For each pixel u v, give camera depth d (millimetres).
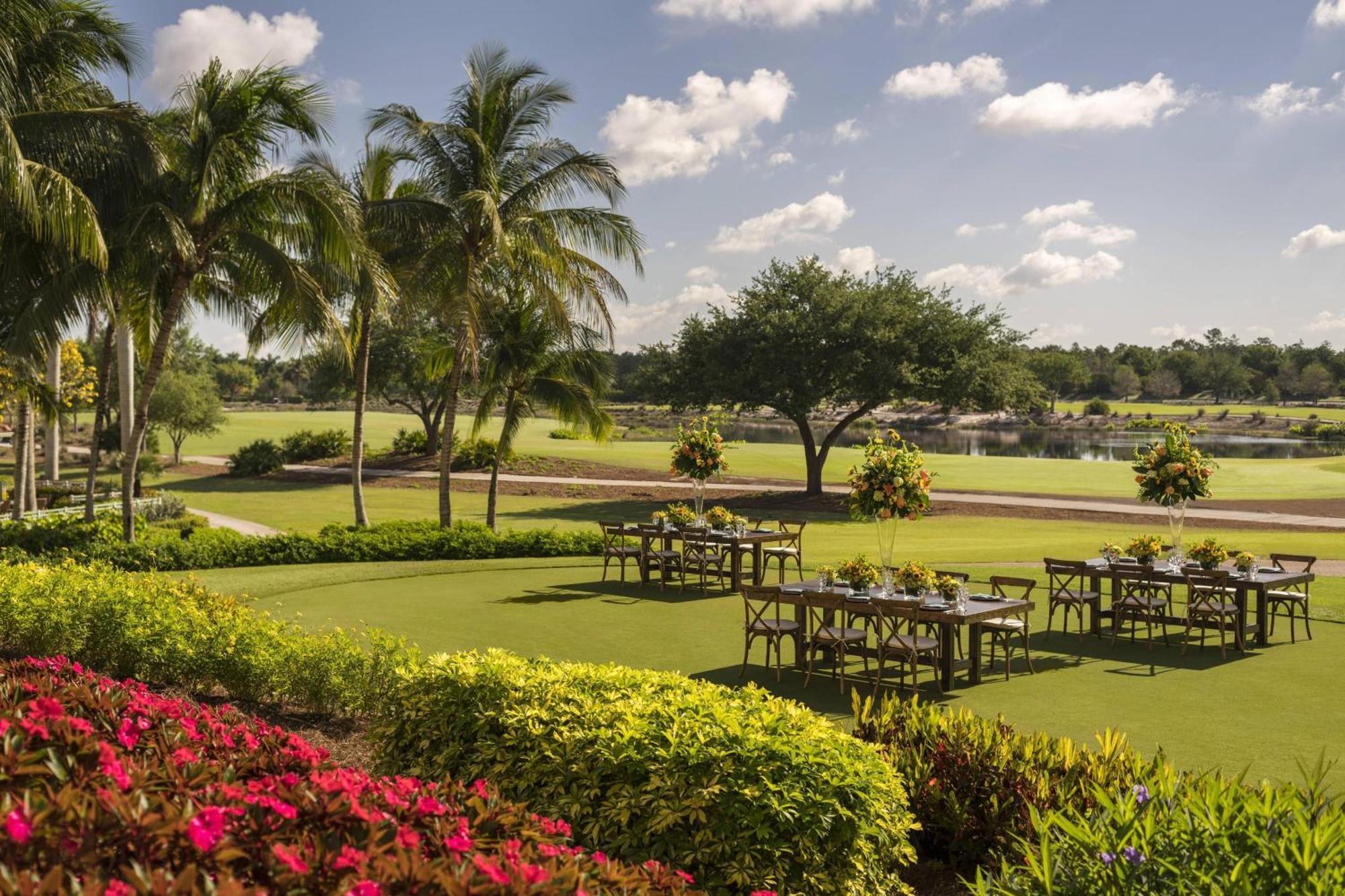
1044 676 8844
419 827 2564
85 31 14531
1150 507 29766
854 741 4293
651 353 35250
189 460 48312
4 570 8242
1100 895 2504
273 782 2656
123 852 1976
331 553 16094
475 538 17078
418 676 5141
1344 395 127562
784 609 11859
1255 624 10820
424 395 45938
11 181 11500
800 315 32438
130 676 7391
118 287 14953
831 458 49094
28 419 20906
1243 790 2961
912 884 4527
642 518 28859
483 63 18609
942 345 32219
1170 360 136500
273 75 14711
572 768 4121
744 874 3656
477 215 17672
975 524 26672
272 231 15758
